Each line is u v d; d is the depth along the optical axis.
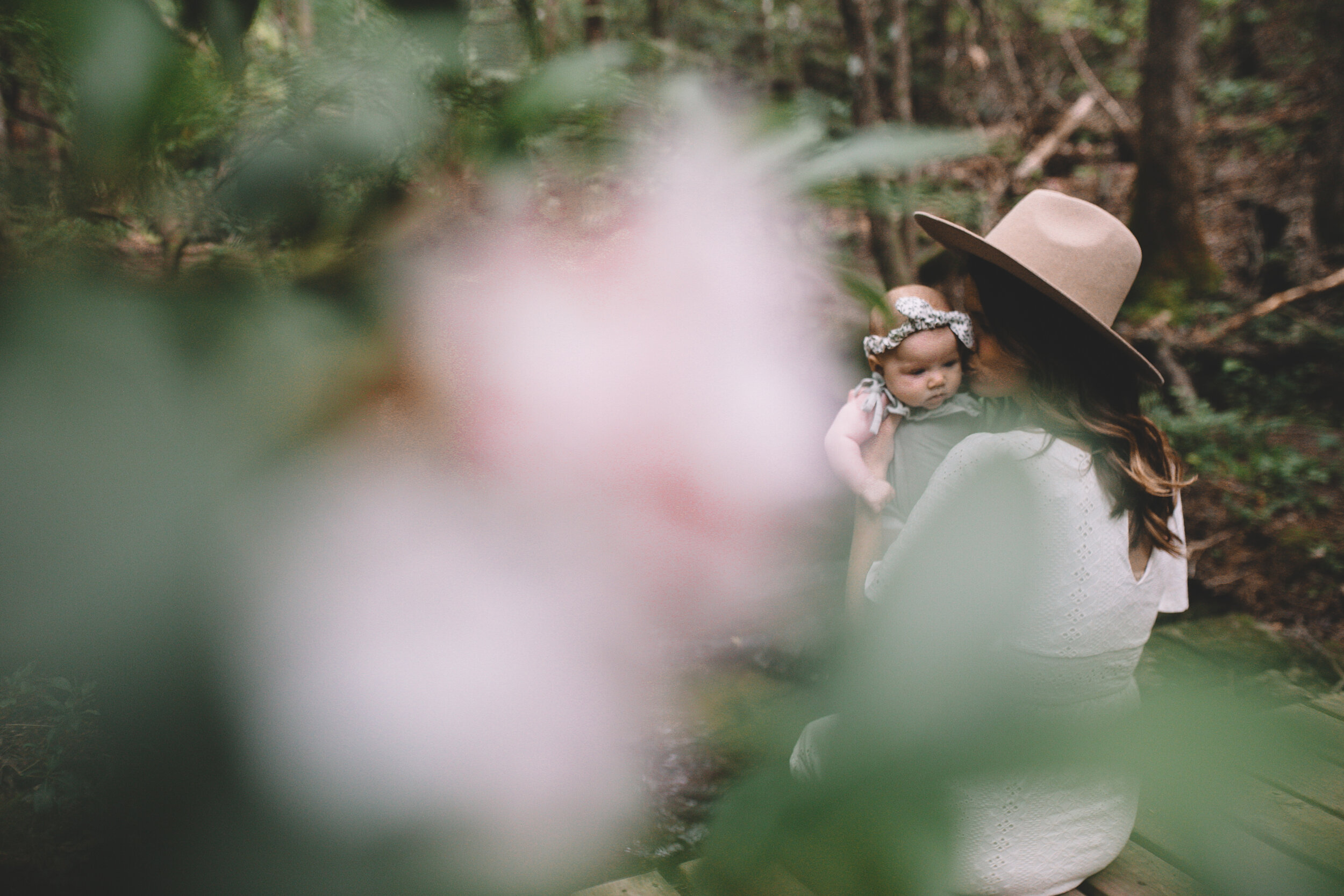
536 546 0.83
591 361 0.85
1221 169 8.30
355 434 0.72
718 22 9.80
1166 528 1.55
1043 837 1.60
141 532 0.64
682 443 1.16
